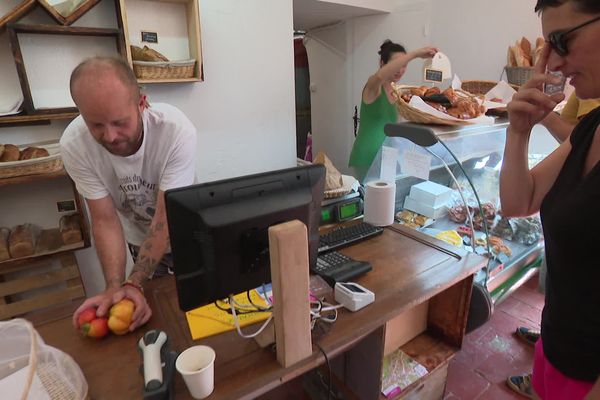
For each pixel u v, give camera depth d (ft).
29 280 6.20
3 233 5.95
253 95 8.42
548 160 3.35
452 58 10.12
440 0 9.96
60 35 6.03
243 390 2.65
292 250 2.55
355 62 12.69
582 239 2.31
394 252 4.53
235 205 2.75
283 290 2.61
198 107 7.74
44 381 2.26
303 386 5.69
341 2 9.92
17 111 5.59
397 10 10.99
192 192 2.59
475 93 7.19
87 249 7.12
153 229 3.86
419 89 5.73
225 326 3.27
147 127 4.03
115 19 6.51
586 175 2.39
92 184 4.30
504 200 3.45
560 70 2.51
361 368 4.34
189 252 2.70
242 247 2.84
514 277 6.35
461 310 4.63
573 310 2.64
